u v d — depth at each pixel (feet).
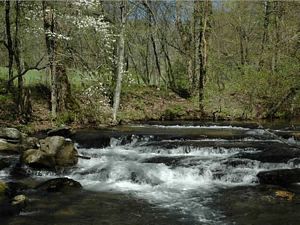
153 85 127.85
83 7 77.20
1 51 97.09
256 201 36.83
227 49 132.77
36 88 91.76
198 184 43.88
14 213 32.96
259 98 89.71
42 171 47.62
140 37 129.39
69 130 67.05
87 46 86.84
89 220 31.86
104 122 82.89
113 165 48.88
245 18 126.52
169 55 142.31
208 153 56.80
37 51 90.07
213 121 95.14
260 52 82.58
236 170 46.98
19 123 72.23
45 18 74.02
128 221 31.76
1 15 80.84
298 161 49.16
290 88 65.46
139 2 114.01
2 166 48.11
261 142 62.39
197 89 115.96
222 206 35.65
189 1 119.85
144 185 43.50
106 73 85.61
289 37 60.90
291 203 36.11
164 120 97.91
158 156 55.16
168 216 33.04
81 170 48.08
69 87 83.66
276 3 82.07
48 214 33.04
